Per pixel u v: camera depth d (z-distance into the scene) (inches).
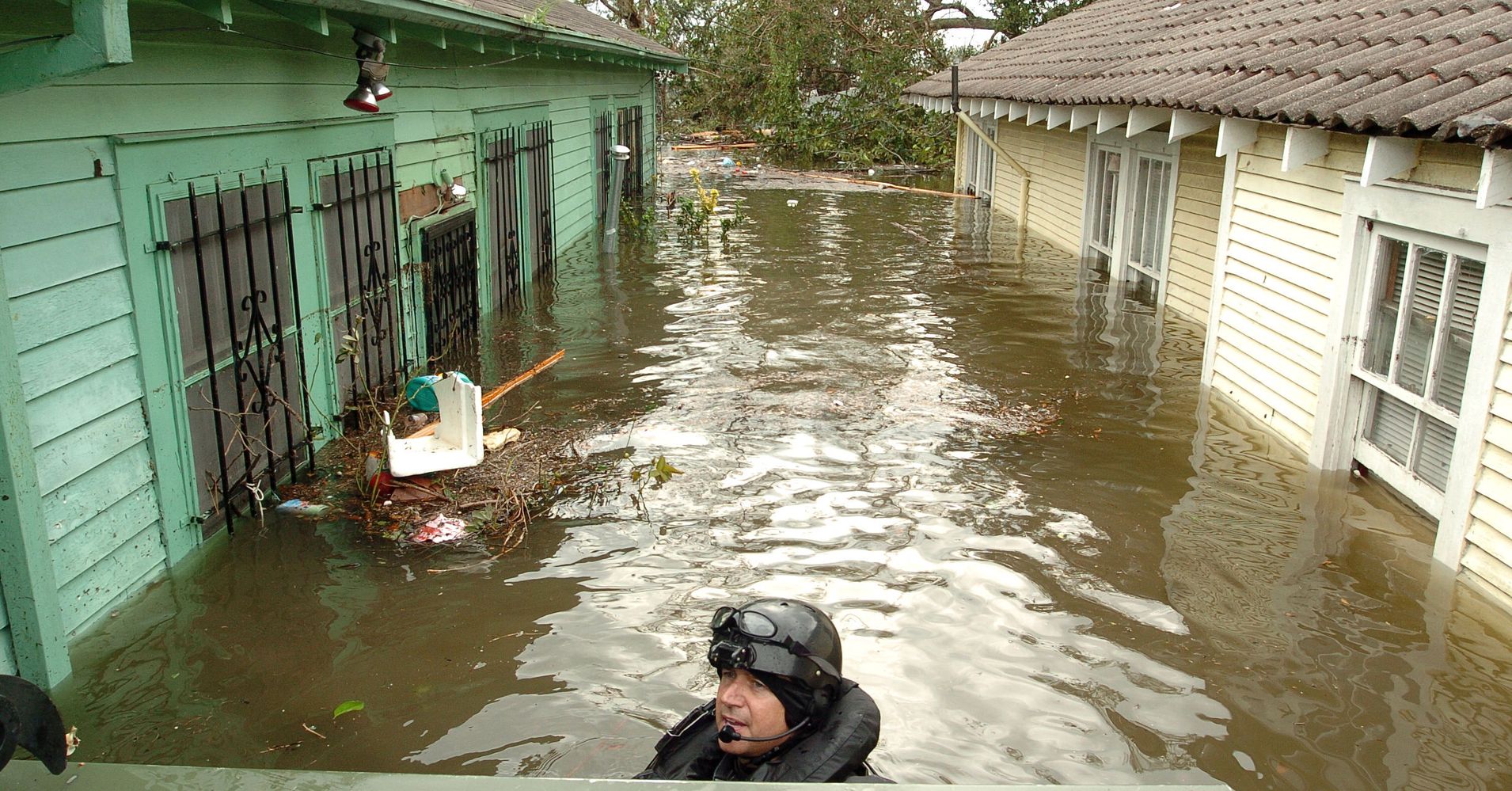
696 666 177.5
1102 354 388.2
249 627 189.5
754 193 908.0
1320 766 154.3
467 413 248.2
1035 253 613.0
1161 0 655.1
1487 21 251.3
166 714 163.2
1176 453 285.9
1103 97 422.0
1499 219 206.1
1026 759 154.9
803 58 1320.1
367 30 250.2
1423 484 237.0
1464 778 152.1
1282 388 299.0
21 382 163.9
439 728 159.9
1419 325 242.4
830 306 463.5
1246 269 323.9
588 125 682.2
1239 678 177.2
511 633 188.4
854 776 92.4
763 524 234.8
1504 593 201.5
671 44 1429.6
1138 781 150.2
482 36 343.3
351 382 300.7
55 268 175.0
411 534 228.1
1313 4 382.6
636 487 255.0
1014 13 1343.5
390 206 320.5
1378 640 190.2
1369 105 229.3
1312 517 244.4
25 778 65.4
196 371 221.9
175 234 211.5
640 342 396.2
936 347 394.3
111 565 192.1
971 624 193.5
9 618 164.2
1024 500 251.1
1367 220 258.1
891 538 228.2
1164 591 207.5
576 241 642.2
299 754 154.0
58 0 149.7
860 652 183.0
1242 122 319.0
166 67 205.3
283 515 236.2
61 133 176.1
